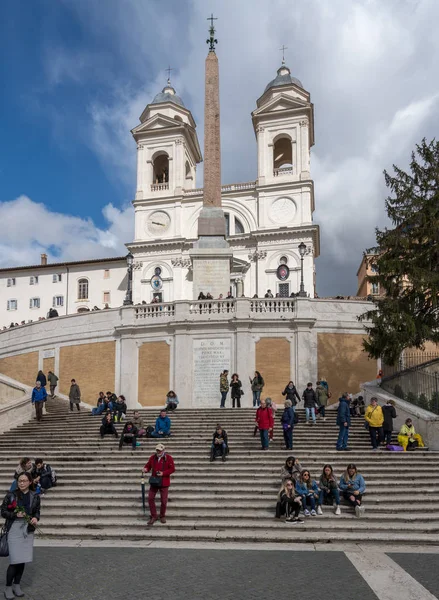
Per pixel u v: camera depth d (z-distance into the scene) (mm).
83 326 30859
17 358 32844
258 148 56594
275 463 16406
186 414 22984
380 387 25391
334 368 28000
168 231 56625
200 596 8516
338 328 28453
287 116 56375
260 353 28062
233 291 52875
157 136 59031
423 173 23812
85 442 19422
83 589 8945
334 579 9367
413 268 22562
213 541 12359
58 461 17594
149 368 28828
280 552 11305
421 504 14000
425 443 18219
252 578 9445
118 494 15141
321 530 12734
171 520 13539
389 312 23203
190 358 28250
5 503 8852
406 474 15602
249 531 12789
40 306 61938
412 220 23250
